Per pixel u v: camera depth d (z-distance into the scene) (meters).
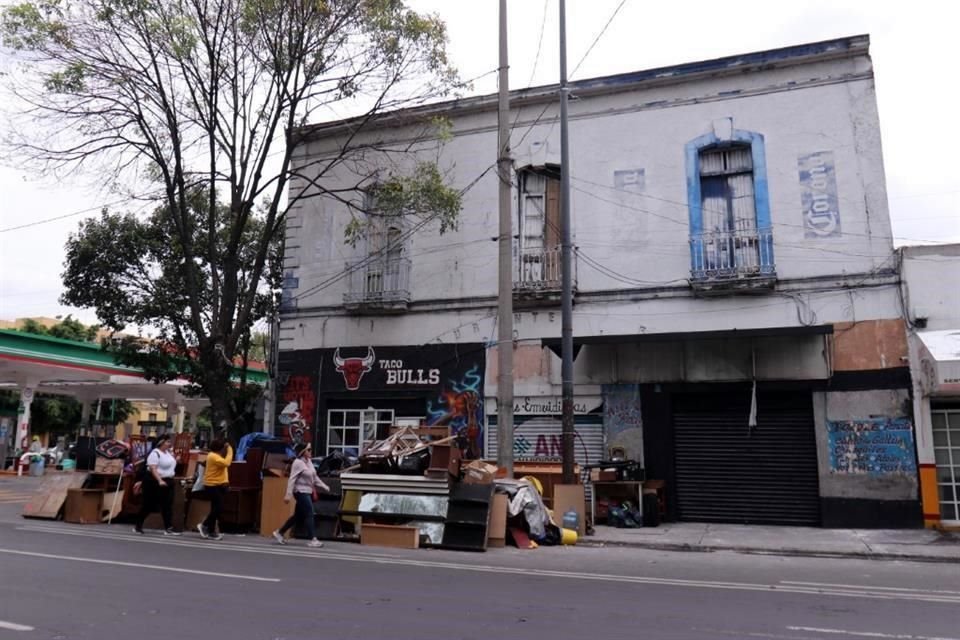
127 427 49.94
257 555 9.94
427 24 15.85
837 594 7.57
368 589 7.43
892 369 13.42
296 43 15.73
